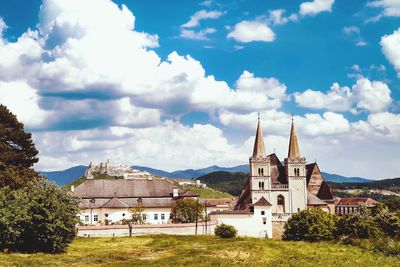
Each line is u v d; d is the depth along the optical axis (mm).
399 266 59219
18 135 98125
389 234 87500
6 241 69062
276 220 132500
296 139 145250
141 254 70688
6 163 94312
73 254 70000
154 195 148500
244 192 153750
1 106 99125
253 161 141125
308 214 95375
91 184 146625
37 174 97875
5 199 72062
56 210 71312
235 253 69750
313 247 77438
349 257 66562
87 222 138125
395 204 130750
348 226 89312
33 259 62531
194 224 111625
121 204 139000
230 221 127812
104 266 58594
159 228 107188
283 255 68125
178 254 69750
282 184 142125
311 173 158750
